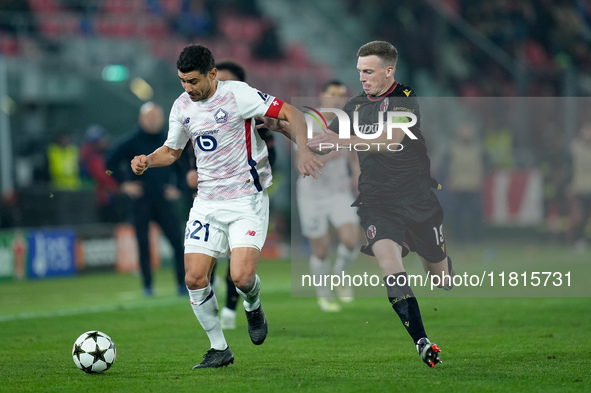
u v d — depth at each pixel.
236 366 19.09
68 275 50.66
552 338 23.28
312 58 89.12
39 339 24.77
